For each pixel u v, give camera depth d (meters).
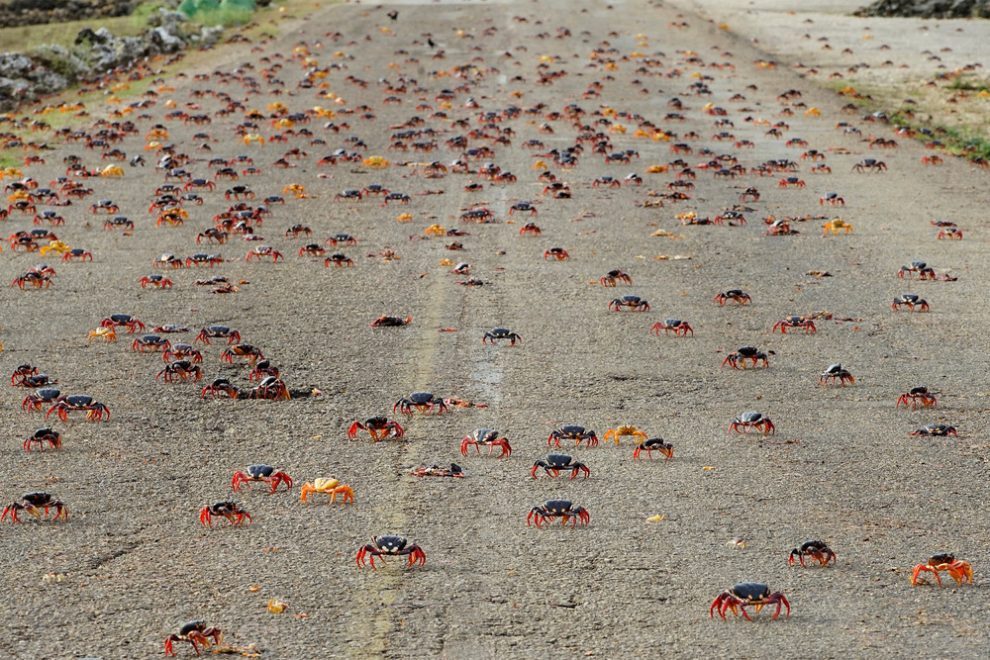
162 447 28.52
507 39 127.31
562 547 23.45
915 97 92.81
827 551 22.81
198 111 87.50
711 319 38.75
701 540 23.73
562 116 83.75
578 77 102.50
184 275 44.44
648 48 120.50
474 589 21.88
